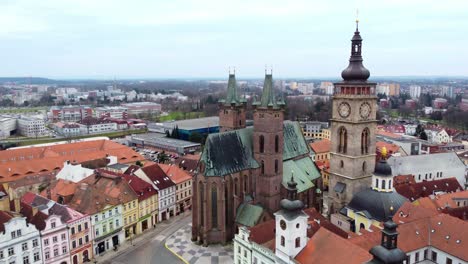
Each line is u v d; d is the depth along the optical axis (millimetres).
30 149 179125
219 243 106125
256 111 109875
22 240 85438
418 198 116312
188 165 164000
